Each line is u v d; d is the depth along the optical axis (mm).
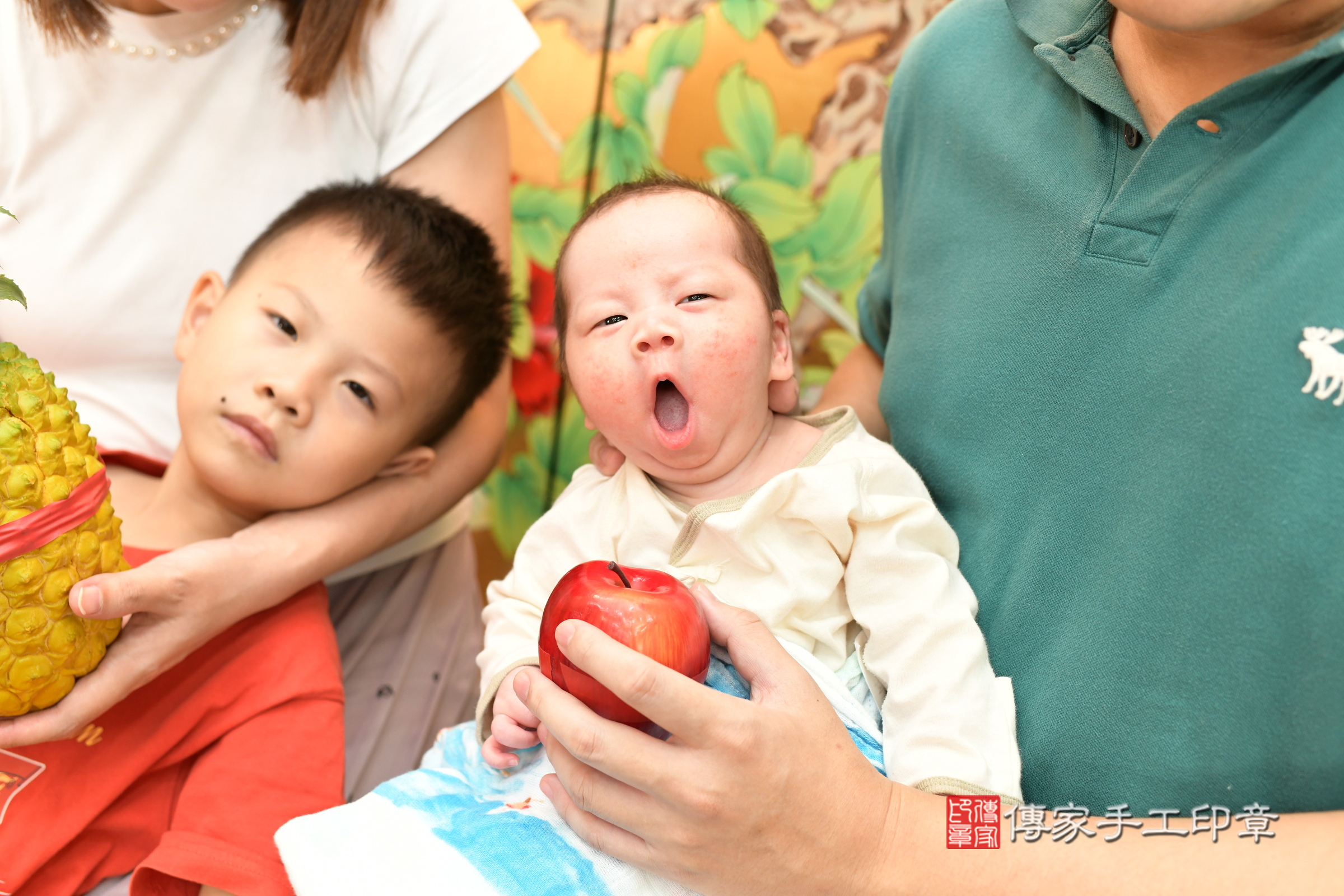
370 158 1404
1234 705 782
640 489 1031
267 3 1304
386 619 1498
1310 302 759
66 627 911
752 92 1927
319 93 1301
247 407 1133
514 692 953
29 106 1269
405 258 1199
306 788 1097
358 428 1185
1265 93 793
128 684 982
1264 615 764
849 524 961
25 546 854
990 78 1041
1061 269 927
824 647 986
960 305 1020
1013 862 774
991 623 959
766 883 783
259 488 1162
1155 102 884
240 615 1089
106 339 1339
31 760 1008
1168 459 835
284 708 1132
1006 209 994
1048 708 887
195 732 1109
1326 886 689
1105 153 908
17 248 1301
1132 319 879
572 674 807
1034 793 894
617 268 997
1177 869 738
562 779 826
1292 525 748
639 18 1996
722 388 963
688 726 737
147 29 1254
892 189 1193
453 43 1357
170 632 1014
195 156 1322
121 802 1084
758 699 823
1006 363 966
